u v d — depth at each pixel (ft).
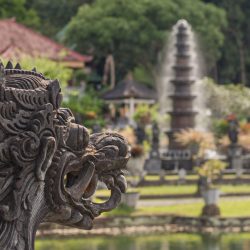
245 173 245.04
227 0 469.98
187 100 280.51
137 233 156.66
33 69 30.19
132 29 407.23
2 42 250.16
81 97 304.30
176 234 155.74
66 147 28.68
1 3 373.20
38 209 28.12
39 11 451.12
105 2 412.98
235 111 368.48
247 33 472.85
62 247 133.39
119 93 373.40
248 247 134.41
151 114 308.19
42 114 27.45
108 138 30.22
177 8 419.95
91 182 29.68
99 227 155.33
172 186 221.46
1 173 27.17
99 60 424.87
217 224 162.50
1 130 27.04
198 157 249.75
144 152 227.61
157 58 416.26
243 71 466.70
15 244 27.32
